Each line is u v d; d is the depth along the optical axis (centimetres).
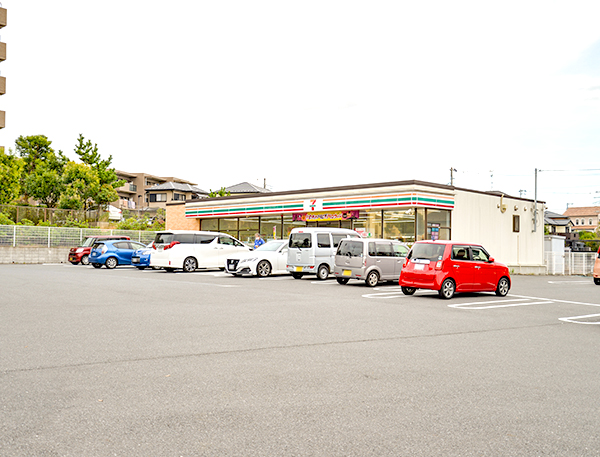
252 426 408
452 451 367
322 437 388
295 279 2036
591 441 390
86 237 3453
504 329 921
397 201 2645
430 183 2658
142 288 1523
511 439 391
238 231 3553
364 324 926
